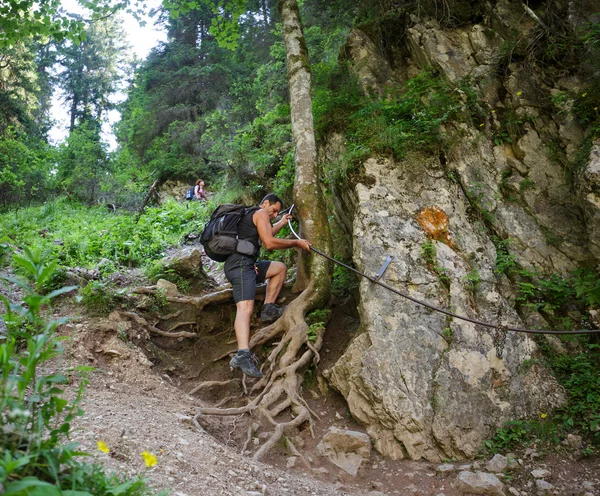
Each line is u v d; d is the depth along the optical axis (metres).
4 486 1.79
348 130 7.07
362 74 8.05
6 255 6.09
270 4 19.81
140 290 6.10
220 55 25.14
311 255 6.20
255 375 5.08
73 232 9.30
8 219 10.56
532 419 4.77
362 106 7.43
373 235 5.82
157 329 5.77
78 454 2.21
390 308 5.33
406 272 5.56
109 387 4.56
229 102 22.03
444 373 4.92
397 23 8.45
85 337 5.05
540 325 5.59
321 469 4.36
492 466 4.33
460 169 6.50
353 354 5.16
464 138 6.70
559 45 6.90
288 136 10.81
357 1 9.91
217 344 6.01
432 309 5.20
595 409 4.70
